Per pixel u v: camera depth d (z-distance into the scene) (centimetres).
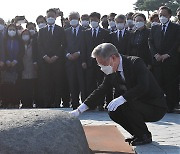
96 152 400
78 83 862
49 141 304
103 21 1024
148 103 485
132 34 837
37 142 300
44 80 878
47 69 874
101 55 440
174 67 795
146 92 475
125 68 457
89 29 862
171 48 789
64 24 1040
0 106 922
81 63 855
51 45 870
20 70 902
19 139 297
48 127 314
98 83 854
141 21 822
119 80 468
